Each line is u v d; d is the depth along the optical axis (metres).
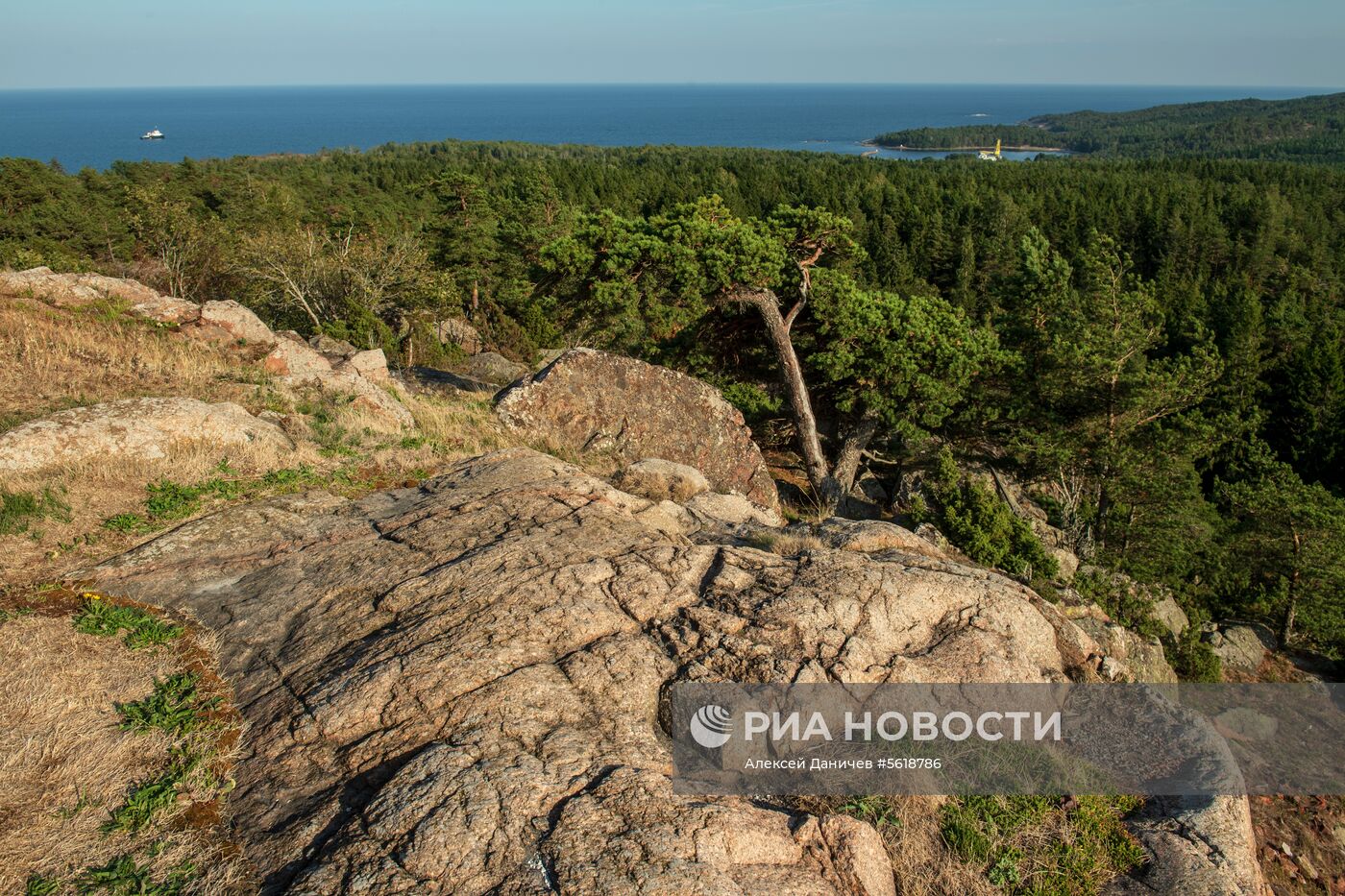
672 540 8.05
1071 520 22.53
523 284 31.12
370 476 9.76
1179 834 5.78
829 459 24.05
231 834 4.67
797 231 20.27
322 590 6.98
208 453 9.48
